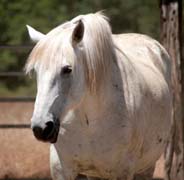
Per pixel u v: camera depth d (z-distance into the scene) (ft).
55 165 30.22
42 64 26.61
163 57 37.40
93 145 29.66
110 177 30.78
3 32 132.87
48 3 142.41
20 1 137.59
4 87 120.47
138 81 31.35
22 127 47.88
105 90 29.22
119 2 145.48
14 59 129.18
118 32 142.20
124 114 29.94
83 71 27.84
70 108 27.48
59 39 27.14
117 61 30.48
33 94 108.78
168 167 45.73
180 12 46.52
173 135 45.37
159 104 33.30
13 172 49.37
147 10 142.92
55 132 26.40
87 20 28.76
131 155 30.94
